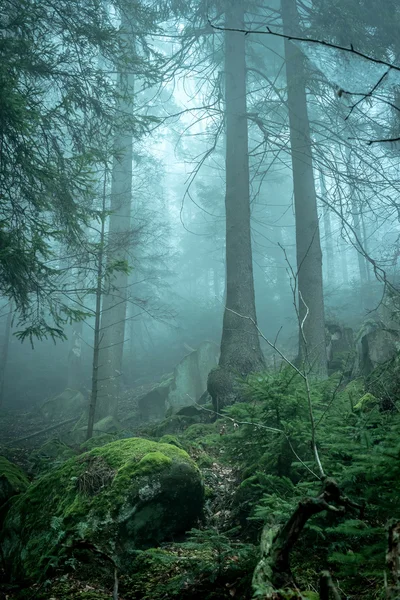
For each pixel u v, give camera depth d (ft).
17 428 57.67
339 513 7.47
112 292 52.65
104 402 50.08
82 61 32.37
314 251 40.45
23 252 25.18
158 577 12.84
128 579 13.07
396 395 17.26
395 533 7.22
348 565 8.91
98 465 16.10
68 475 16.48
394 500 8.66
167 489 15.15
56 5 31.60
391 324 32.14
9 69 27.04
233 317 37.73
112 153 32.76
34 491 17.12
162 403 51.90
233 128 44.27
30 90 27.48
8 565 15.61
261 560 8.38
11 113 24.41
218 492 17.90
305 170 42.88
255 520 14.65
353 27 36.68
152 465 15.38
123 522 14.32
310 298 38.73
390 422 12.44
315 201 42.37
